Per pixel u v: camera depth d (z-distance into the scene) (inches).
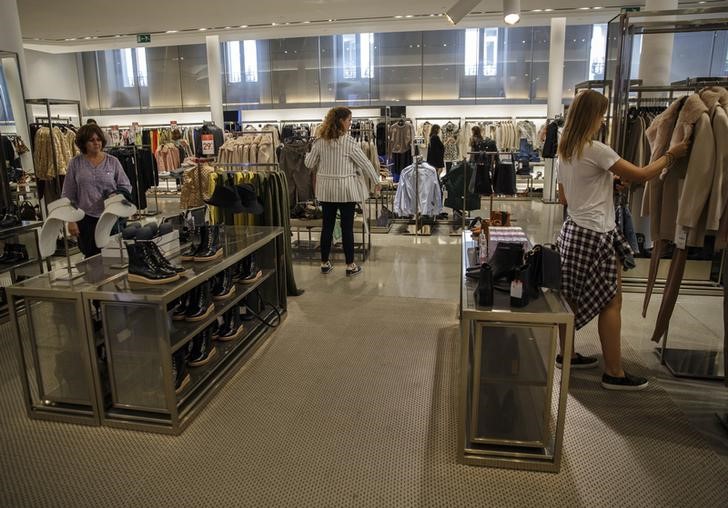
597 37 453.7
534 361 86.5
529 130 440.8
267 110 506.0
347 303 164.4
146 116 527.8
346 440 91.1
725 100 99.7
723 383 110.3
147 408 95.3
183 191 160.2
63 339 95.4
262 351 128.6
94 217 143.2
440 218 307.4
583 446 89.0
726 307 98.3
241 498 76.9
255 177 159.2
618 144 153.5
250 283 132.3
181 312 104.7
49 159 233.0
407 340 134.7
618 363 106.9
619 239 102.8
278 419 98.1
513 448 84.9
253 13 318.3
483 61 474.6
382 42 484.4
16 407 102.5
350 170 187.6
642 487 78.8
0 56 192.9
